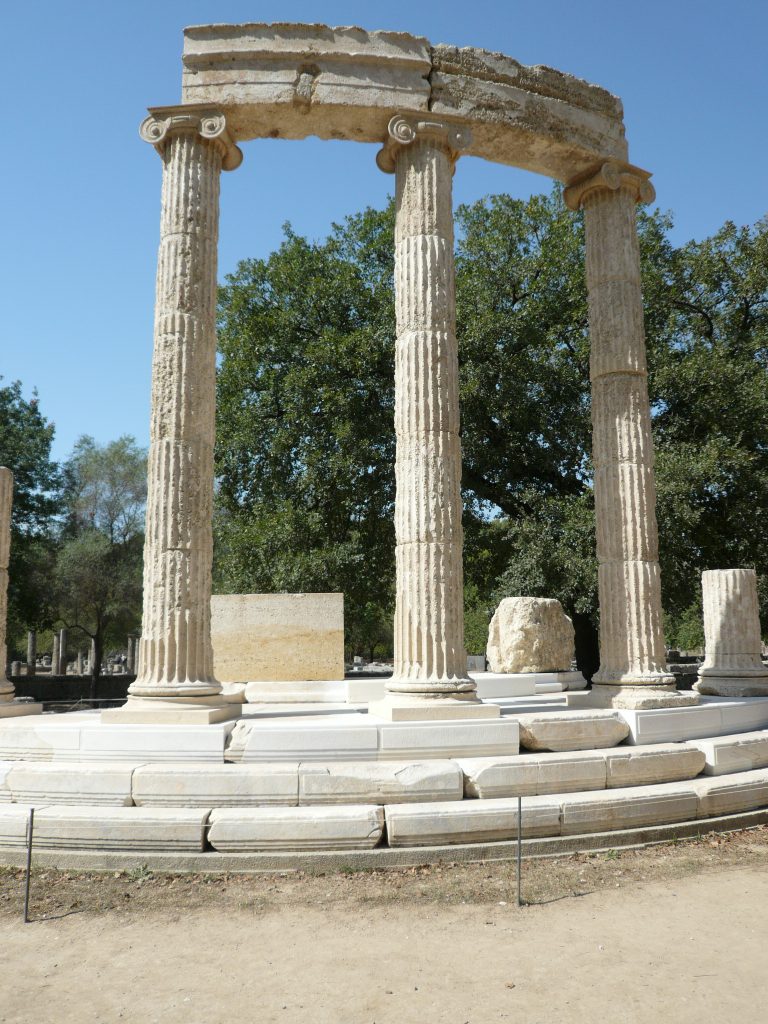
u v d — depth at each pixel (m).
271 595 15.45
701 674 14.08
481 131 11.95
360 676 26.19
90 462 40.91
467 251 26.77
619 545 12.00
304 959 5.69
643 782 9.64
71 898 7.02
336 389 24.52
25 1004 5.03
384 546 25.52
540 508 23.77
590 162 12.79
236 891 7.19
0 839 7.97
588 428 25.14
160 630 9.98
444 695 10.01
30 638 44.38
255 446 25.81
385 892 7.14
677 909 6.71
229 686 12.32
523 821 8.35
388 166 12.05
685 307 26.50
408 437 10.78
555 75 12.47
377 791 8.52
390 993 5.12
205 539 10.42
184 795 8.38
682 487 21.00
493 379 24.66
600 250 12.85
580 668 25.44
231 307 26.89
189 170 11.02
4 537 12.50
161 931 6.26
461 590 10.62
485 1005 4.93
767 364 25.56
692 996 5.04
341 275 26.00
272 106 11.19
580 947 5.87
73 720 10.23
